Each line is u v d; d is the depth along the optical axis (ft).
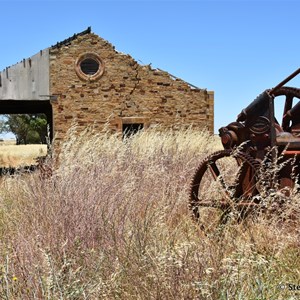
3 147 144.77
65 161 26.78
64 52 67.31
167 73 70.13
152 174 24.53
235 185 20.43
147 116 69.31
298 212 17.25
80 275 13.14
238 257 13.26
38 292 12.26
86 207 17.89
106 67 68.18
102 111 68.03
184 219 19.25
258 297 11.78
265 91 19.69
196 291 11.51
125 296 12.34
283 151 18.76
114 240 15.15
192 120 70.85
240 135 20.72
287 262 14.97
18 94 67.67
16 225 18.52
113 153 31.04
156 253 13.21
